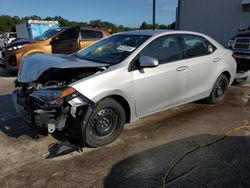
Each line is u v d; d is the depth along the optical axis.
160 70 4.42
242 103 6.06
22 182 3.13
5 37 28.44
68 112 3.57
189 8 16.47
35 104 3.64
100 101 3.78
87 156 3.69
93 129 3.82
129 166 3.46
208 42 5.48
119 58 4.21
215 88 5.70
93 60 4.41
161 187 3.04
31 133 4.38
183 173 3.30
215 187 3.03
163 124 4.79
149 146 3.97
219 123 4.86
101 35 10.74
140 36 4.61
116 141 4.11
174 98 4.79
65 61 3.87
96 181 3.16
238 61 7.68
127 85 3.99
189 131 4.51
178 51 4.80
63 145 3.83
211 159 3.61
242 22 13.86
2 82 8.43
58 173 3.31
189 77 4.94
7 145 4.00
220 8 14.81
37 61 3.99
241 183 3.10
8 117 5.07
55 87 3.62
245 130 4.55
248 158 3.63
